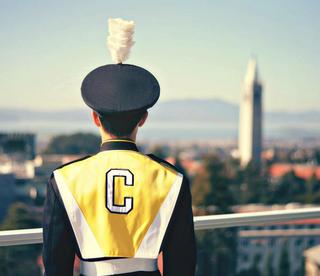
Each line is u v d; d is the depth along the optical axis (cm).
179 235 157
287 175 13075
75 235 154
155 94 163
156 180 159
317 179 13000
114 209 154
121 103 161
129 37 165
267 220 272
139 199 156
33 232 228
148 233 154
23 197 12475
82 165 161
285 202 12694
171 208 157
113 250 151
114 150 162
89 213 154
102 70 166
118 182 157
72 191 156
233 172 12344
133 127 164
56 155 17375
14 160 15775
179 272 156
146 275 154
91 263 154
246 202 12194
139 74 165
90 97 162
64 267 155
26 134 16762
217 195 9756
